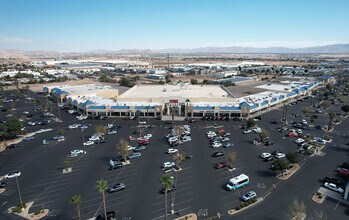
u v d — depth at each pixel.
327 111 176.12
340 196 74.31
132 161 99.00
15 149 111.69
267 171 90.44
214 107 157.88
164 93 194.88
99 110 163.88
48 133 132.88
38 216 66.38
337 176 86.25
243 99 180.00
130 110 162.38
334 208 68.69
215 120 154.38
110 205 70.94
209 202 72.06
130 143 117.44
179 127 123.38
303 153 105.25
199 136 126.88
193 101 171.50
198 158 101.44
